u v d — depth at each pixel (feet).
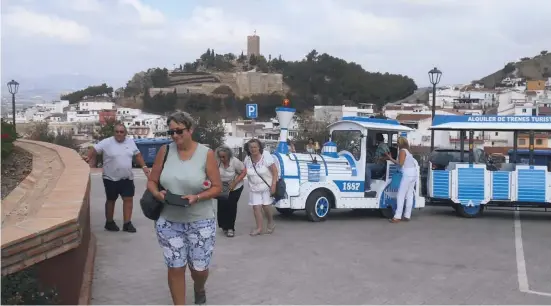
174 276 19.29
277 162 41.01
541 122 45.09
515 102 244.42
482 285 24.54
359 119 45.16
